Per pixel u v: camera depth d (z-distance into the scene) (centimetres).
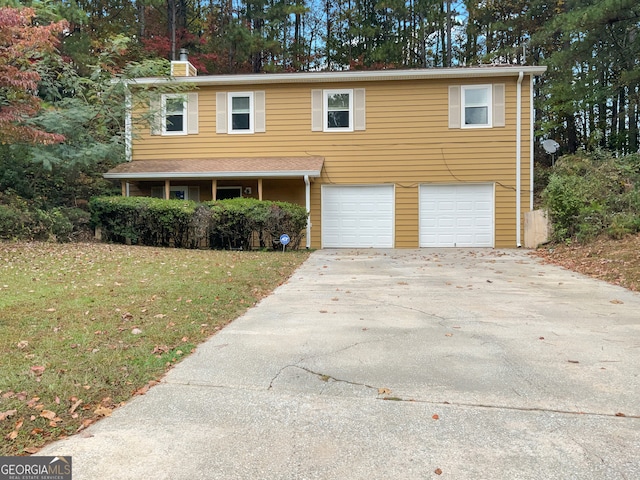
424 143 1321
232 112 1369
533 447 226
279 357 359
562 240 1084
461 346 385
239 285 640
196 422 254
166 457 218
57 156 1170
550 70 1848
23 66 1084
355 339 406
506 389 296
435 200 1327
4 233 1021
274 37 2247
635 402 275
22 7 1145
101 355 350
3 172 1222
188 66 1411
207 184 1403
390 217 1340
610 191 1114
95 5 1961
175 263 821
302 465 212
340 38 2505
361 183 1340
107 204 1158
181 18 2262
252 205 1139
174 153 1380
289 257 1002
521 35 2270
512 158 1297
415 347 383
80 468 209
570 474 203
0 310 473
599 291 618
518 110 1289
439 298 582
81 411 265
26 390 284
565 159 1508
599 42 1596
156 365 336
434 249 1265
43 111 1191
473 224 1317
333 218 1353
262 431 244
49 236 1073
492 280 716
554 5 2088
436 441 232
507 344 389
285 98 1353
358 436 238
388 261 975
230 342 398
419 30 2334
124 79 1304
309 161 1310
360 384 306
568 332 423
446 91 1309
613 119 2080
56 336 394
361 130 1338
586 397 282
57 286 602
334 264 927
